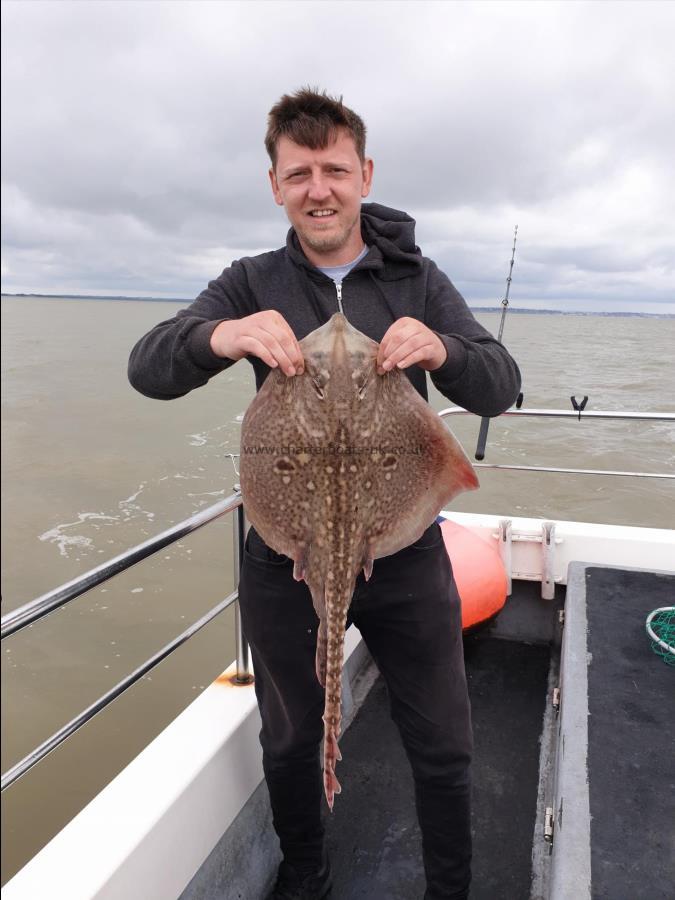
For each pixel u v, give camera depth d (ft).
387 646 6.88
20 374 113.70
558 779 6.83
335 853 9.06
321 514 5.45
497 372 6.51
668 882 5.44
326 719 5.11
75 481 44.14
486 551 12.67
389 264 7.11
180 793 6.96
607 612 9.58
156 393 6.84
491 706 11.69
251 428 5.70
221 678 9.08
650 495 38.78
